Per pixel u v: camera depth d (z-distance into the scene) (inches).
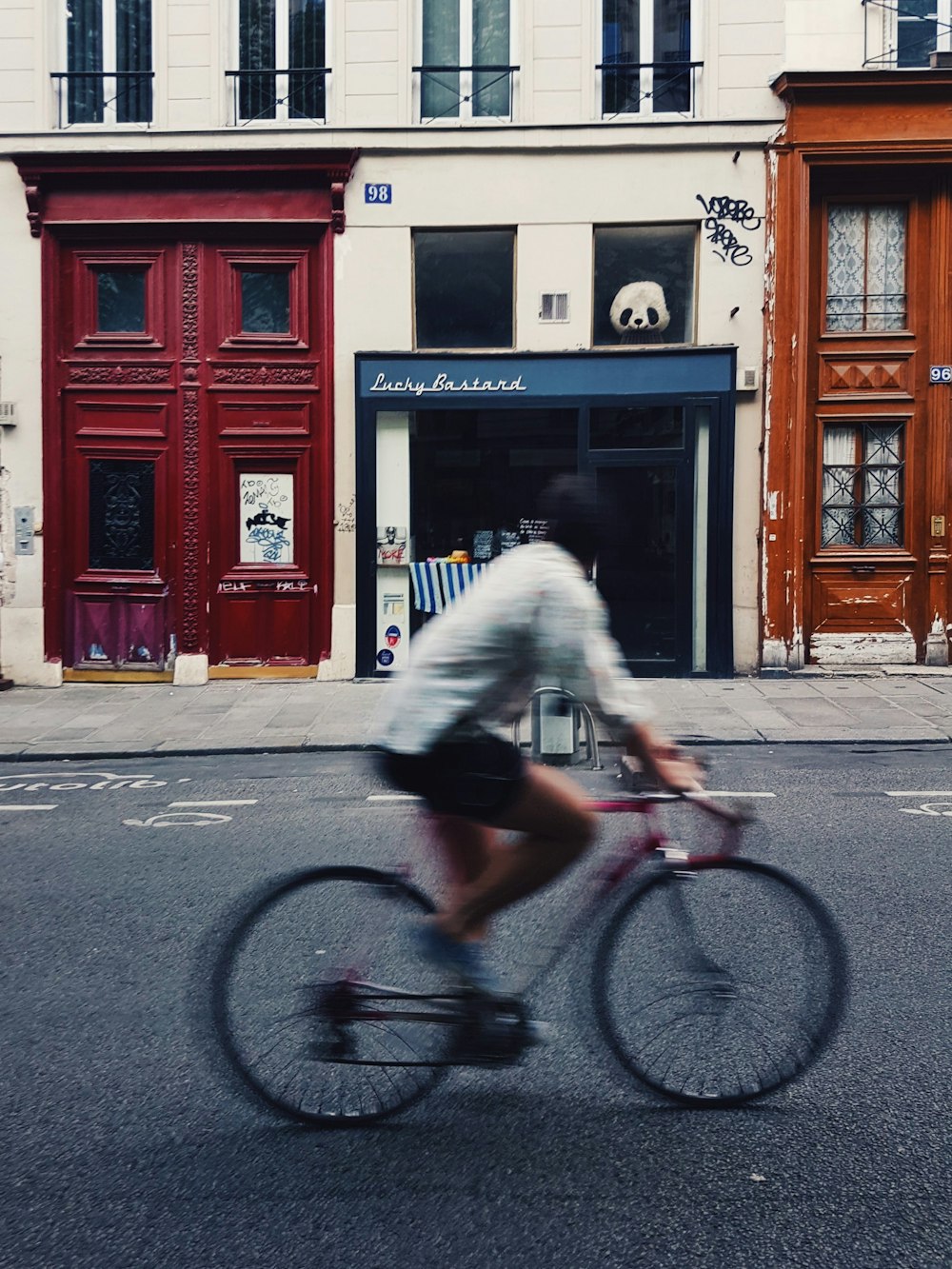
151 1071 153.6
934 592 526.6
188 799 318.7
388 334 525.3
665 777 140.3
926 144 507.2
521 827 139.5
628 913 144.9
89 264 530.6
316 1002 140.3
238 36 529.0
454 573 521.3
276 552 534.6
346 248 523.2
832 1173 126.3
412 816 291.9
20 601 534.9
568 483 141.6
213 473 531.5
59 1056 158.1
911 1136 134.0
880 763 353.1
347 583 530.9
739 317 517.0
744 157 514.3
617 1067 147.2
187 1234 116.6
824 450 530.3
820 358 525.3
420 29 526.9
